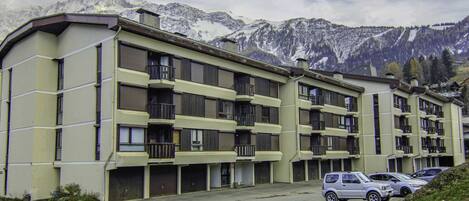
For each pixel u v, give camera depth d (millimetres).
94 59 30391
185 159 33062
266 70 42438
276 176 44750
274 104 43875
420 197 15758
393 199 27000
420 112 64312
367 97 57375
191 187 34750
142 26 30203
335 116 52281
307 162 47188
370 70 62906
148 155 29766
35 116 32031
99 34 30328
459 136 79562
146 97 30719
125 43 29609
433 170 33469
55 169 32625
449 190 14922
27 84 33562
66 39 33062
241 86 39219
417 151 62156
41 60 32906
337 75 57656
